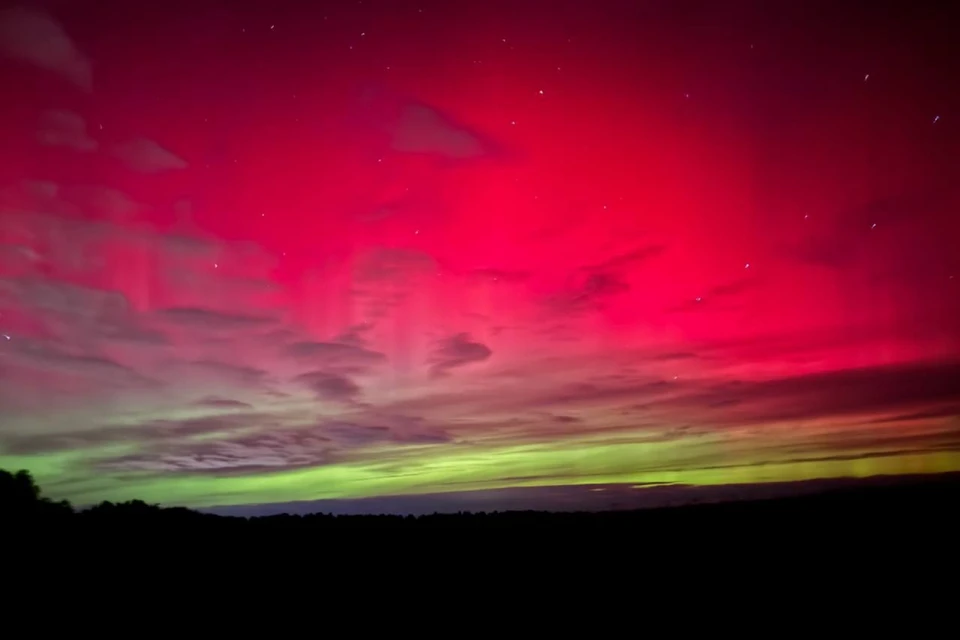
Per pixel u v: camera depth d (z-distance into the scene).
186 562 9.08
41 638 6.09
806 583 8.01
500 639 6.36
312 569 9.16
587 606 7.46
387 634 6.51
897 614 6.73
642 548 10.33
